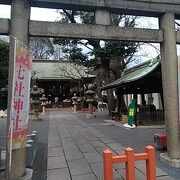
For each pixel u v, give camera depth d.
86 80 36.16
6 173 5.29
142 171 6.23
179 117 6.71
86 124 17.12
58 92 43.44
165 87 6.79
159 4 6.66
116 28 6.32
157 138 8.57
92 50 20.86
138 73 15.42
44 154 8.44
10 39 5.56
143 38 6.55
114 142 10.16
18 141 5.30
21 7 5.73
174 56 6.68
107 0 6.25
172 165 6.52
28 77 5.61
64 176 6.09
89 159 7.61
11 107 4.95
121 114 18.00
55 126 16.39
